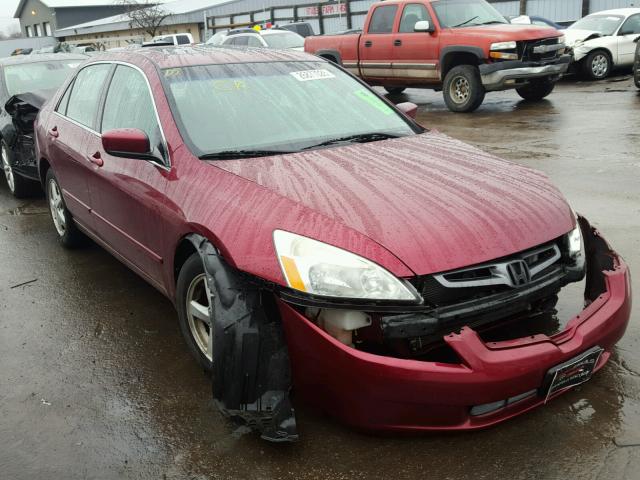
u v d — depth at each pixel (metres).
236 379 2.51
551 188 3.08
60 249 5.30
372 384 2.38
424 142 3.65
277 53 4.29
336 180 2.94
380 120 3.91
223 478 2.53
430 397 2.38
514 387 2.42
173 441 2.76
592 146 8.04
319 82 4.04
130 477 2.56
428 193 2.82
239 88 3.75
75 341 3.70
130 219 3.65
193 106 3.54
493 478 2.45
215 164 3.15
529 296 2.58
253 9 36.00
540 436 2.66
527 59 11.12
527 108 11.66
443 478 2.46
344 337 2.47
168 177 3.26
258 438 2.75
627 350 3.25
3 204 6.91
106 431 2.85
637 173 6.65
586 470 2.46
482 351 2.38
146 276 3.72
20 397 3.15
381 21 12.95
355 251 2.46
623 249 4.58
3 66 7.43
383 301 2.39
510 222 2.67
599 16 15.68
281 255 2.52
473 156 3.42
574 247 2.82
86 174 4.20
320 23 31.00
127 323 3.89
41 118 5.25
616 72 16.09
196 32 41.50
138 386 3.20
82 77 4.79
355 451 2.62
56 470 2.62
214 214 2.83
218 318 2.55
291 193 2.79
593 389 2.95
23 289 4.48
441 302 2.45
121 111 3.95
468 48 11.32
